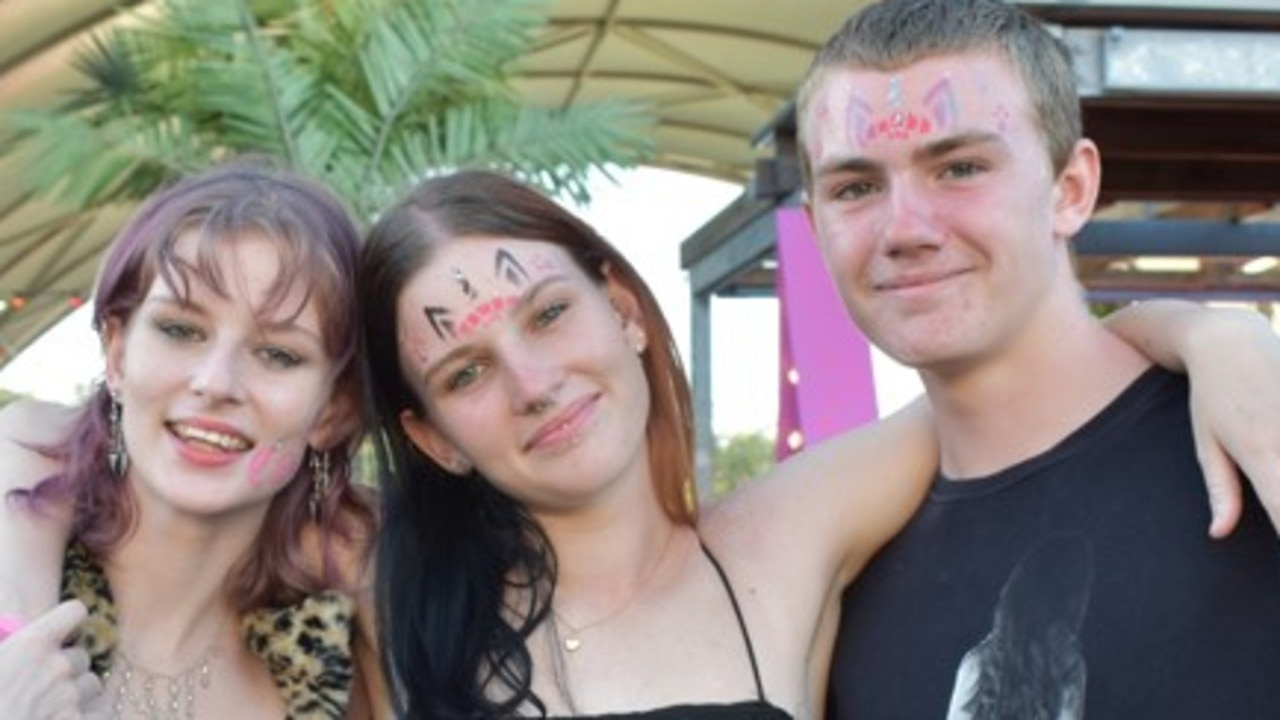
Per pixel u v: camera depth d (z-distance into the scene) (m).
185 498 1.95
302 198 2.04
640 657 2.03
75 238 10.72
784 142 4.84
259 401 1.98
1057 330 1.91
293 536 2.14
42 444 2.03
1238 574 1.73
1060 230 1.94
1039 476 1.89
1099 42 3.87
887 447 2.17
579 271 2.09
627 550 2.11
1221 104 4.33
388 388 2.15
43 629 1.75
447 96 5.74
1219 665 1.71
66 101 6.45
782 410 4.77
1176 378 1.89
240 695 2.11
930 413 2.21
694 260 6.24
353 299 2.06
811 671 2.10
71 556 2.00
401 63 5.61
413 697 2.04
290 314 1.98
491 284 2.03
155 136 5.52
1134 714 1.74
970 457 1.98
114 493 2.01
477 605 2.06
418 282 2.05
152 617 2.07
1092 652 1.77
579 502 2.06
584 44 8.87
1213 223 6.42
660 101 9.91
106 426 2.01
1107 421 1.88
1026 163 1.89
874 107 1.91
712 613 2.08
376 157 5.57
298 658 2.10
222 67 5.50
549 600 2.07
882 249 1.90
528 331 2.05
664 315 2.20
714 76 9.24
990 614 1.87
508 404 2.03
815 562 2.12
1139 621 1.76
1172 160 5.64
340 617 2.12
